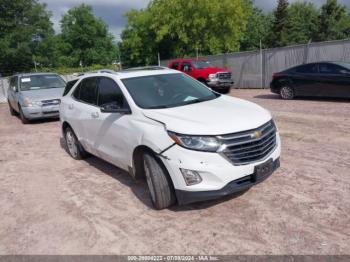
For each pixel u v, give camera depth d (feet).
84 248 11.61
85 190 16.72
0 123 41.19
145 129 13.53
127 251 11.24
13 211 15.02
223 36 99.40
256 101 43.11
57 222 13.62
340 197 13.64
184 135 12.17
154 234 12.12
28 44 140.77
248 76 63.21
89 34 202.08
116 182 17.47
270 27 179.52
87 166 20.56
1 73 135.74
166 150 12.51
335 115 29.81
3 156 24.80
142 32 112.88
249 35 175.63
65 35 204.23
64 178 18.76
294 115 31.35
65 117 21.31
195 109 14.20
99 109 17.33
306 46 53.31
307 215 12.45
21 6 139.03
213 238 11.55
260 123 13.12
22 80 40.70
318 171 16.60
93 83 18.76
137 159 14.62
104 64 205.46
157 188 13.15
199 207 13.80
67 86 22.38
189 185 12.16
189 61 57.36
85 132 19.03
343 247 10.46
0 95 69.72
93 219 13.62
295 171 16.81
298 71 40.63
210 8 93.56
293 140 22.63
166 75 17.67
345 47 48.78
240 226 12.12
